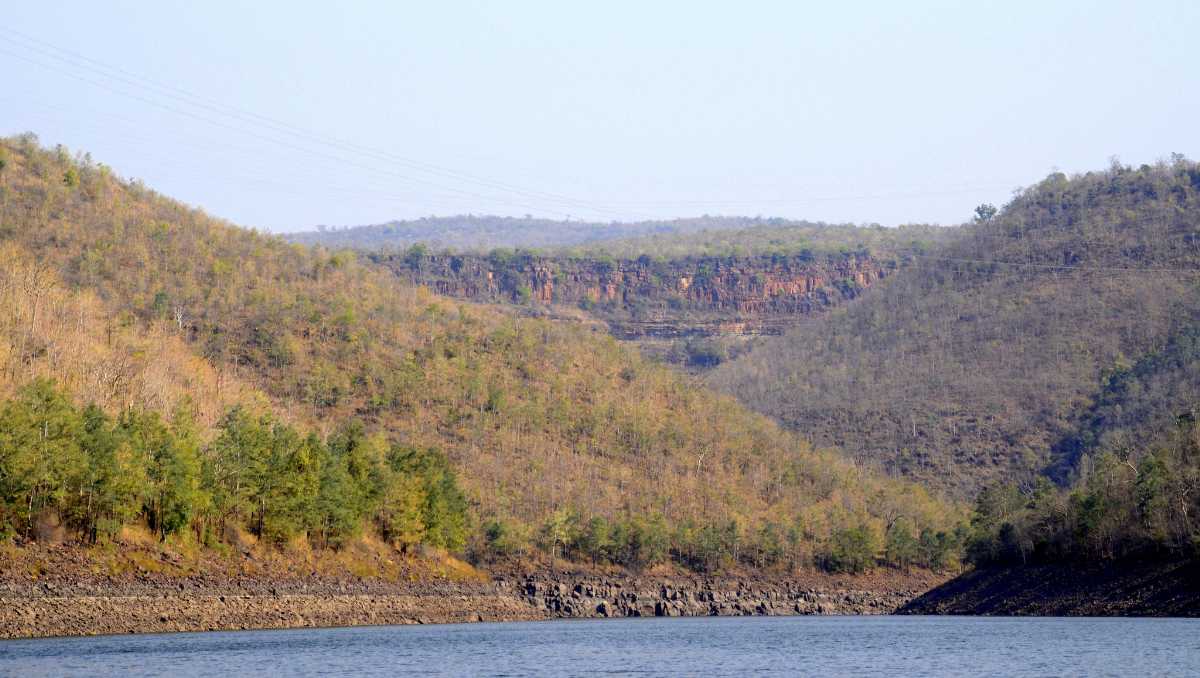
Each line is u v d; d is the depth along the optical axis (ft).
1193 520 654.53
